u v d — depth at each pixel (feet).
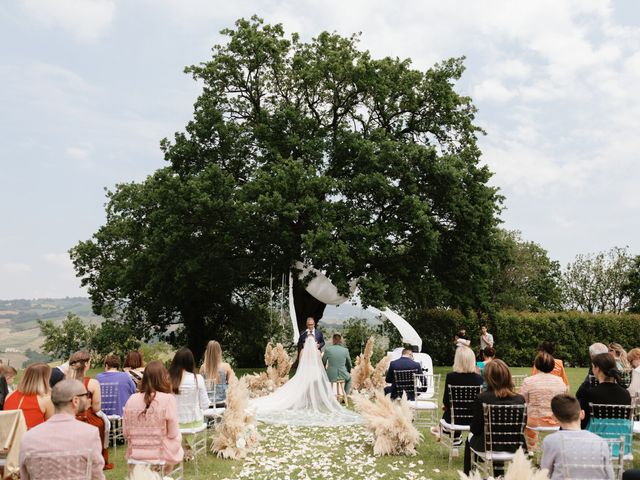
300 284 81.00
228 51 89.51
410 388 33.22
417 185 80.02
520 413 20.54
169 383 19.98
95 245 119.34
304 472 24.29
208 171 77.97
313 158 80.74
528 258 167.12
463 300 82.12
